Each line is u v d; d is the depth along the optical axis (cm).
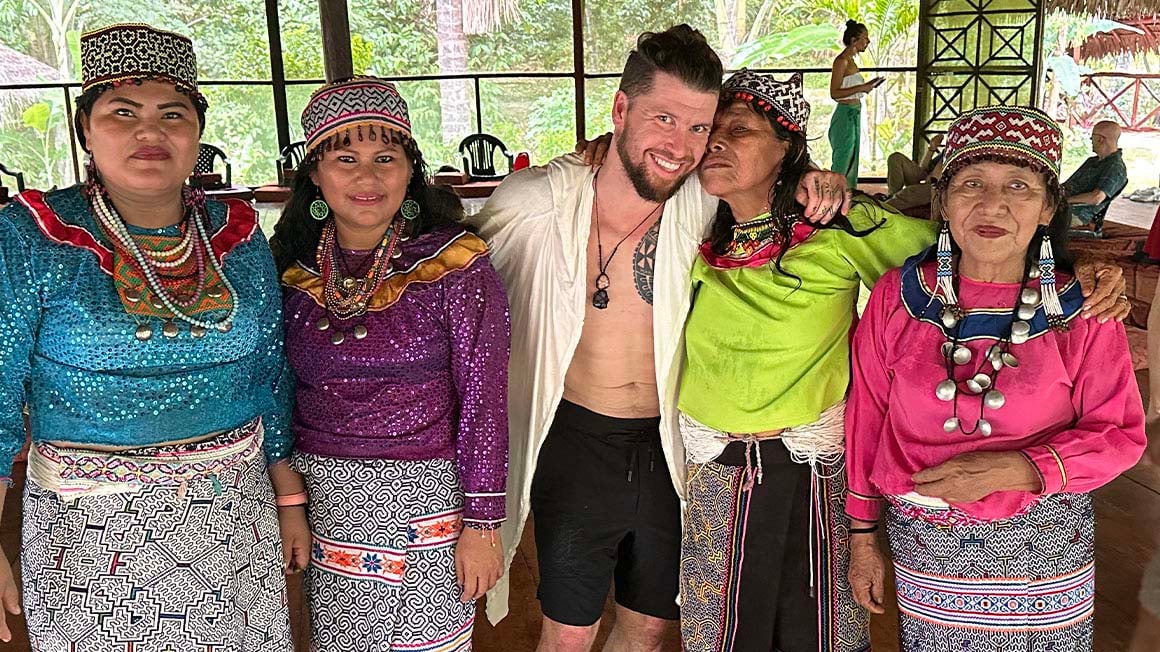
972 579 204
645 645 266
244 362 199
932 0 1308
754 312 221
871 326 213
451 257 211
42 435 191
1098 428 196
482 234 243
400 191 208
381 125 203
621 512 248
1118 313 194
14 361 183
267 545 209
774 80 216
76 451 188
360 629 217
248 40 1380
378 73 1378
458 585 219
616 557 255
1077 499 204
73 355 183
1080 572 204
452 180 797
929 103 1344
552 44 1384
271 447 217
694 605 244
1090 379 197
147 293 186
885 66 1487
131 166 181
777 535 232
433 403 214
